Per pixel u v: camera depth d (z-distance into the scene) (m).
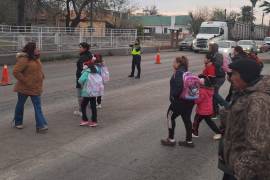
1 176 6.00
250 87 3.39
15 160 6.73
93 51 33.47
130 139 8.27
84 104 9.16
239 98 3.46
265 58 35.75
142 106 11.82
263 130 3.13
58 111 10.73
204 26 45.69
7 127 8.87
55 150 7.34
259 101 3.20
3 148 7.36
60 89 14.44
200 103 8.41
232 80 3.54
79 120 9.78
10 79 17.03
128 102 12.42
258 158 3.12
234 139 3.43
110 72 20.67
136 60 18.52
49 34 29.25
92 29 34.19
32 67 8.39
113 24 60.53
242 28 54.62
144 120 10.03
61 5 45.16
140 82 17.23
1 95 12.91
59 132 8.61
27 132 8.52
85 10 46.03
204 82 8.71
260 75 3.50
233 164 3.40
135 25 62.75
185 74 7.57
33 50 8.42
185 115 7.77
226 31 46.59
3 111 10.45
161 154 7.35
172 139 7.91
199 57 35.84
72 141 7.97
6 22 51.25
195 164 6.86
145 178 6.13
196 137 8.62
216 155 7.39
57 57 28.56
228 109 3.63
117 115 10.53
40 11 44.00
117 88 15.30
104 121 9.80
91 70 8.94
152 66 25.09
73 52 30.52
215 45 10.06
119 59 30.70
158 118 10.28
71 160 6.83
